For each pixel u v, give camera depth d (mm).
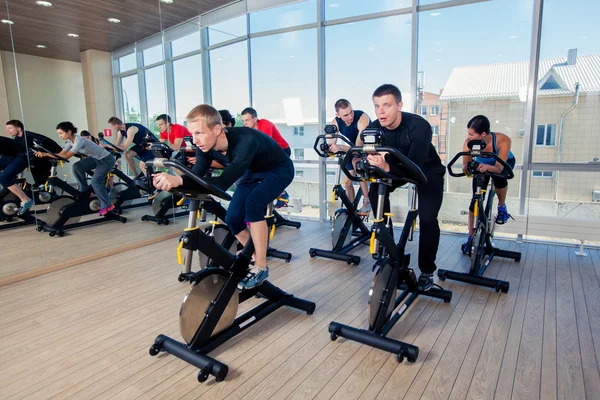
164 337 2080
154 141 4270
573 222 3682
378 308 2090
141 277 3230
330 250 3803
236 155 1919
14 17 3201
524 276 3086
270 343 2164
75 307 2666
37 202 3418
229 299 2092
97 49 3846
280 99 5277
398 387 1757
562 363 1906
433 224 2467
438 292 2623
